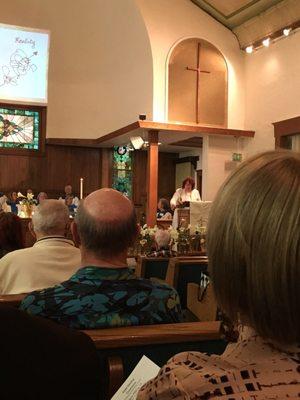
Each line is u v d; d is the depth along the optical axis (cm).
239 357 59
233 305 60
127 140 1038
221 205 61
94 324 140
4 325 74
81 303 142
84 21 1055
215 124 945
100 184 1173
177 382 58
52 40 1086
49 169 1122
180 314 156
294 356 56
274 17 851
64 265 230
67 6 1052
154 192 890
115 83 1040
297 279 54
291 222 55
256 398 53
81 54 1086
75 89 1109
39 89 1038
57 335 79
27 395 72
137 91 959
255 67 944
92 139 1105
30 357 73
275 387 53
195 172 1334
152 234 530
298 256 54
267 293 55
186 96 923
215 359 61
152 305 149
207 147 939
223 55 956
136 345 128
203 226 594
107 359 122
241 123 970
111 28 1010
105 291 145
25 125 1088
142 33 915
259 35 908
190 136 970
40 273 225
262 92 923
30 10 1054
